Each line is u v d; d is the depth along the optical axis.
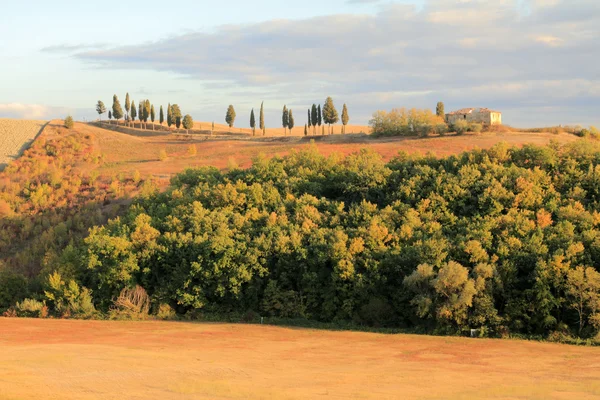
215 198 86.44
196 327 62.91
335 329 62.12
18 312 71.62
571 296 57.53
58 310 71.38
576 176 79.81
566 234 64.62
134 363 40.56
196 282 71.00
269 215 80.69
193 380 34.41
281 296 67.19
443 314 58.19
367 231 70.38
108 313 69.69
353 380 37.28
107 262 73.00
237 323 65.88
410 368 43.00
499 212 73.50
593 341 53.91
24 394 28.02
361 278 64.38
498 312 60.34
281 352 49.31
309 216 78.81
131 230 79.62
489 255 64.94
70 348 47.91
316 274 67.38
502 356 48.47
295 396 30.48
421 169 85.38
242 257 69.69
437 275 60.62
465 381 37.97
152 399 28.30
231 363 42.72
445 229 72.50
